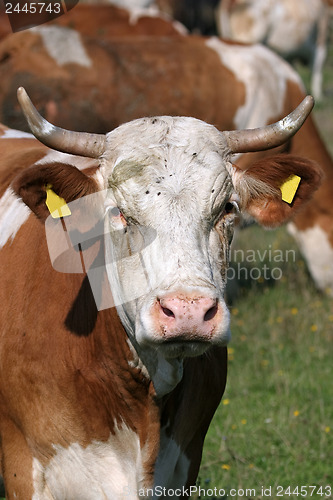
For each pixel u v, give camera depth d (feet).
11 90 41.16
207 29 102.32
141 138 19.19
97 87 42.22
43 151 23.84
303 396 32.99
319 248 44.91
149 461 19.90
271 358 36.70
